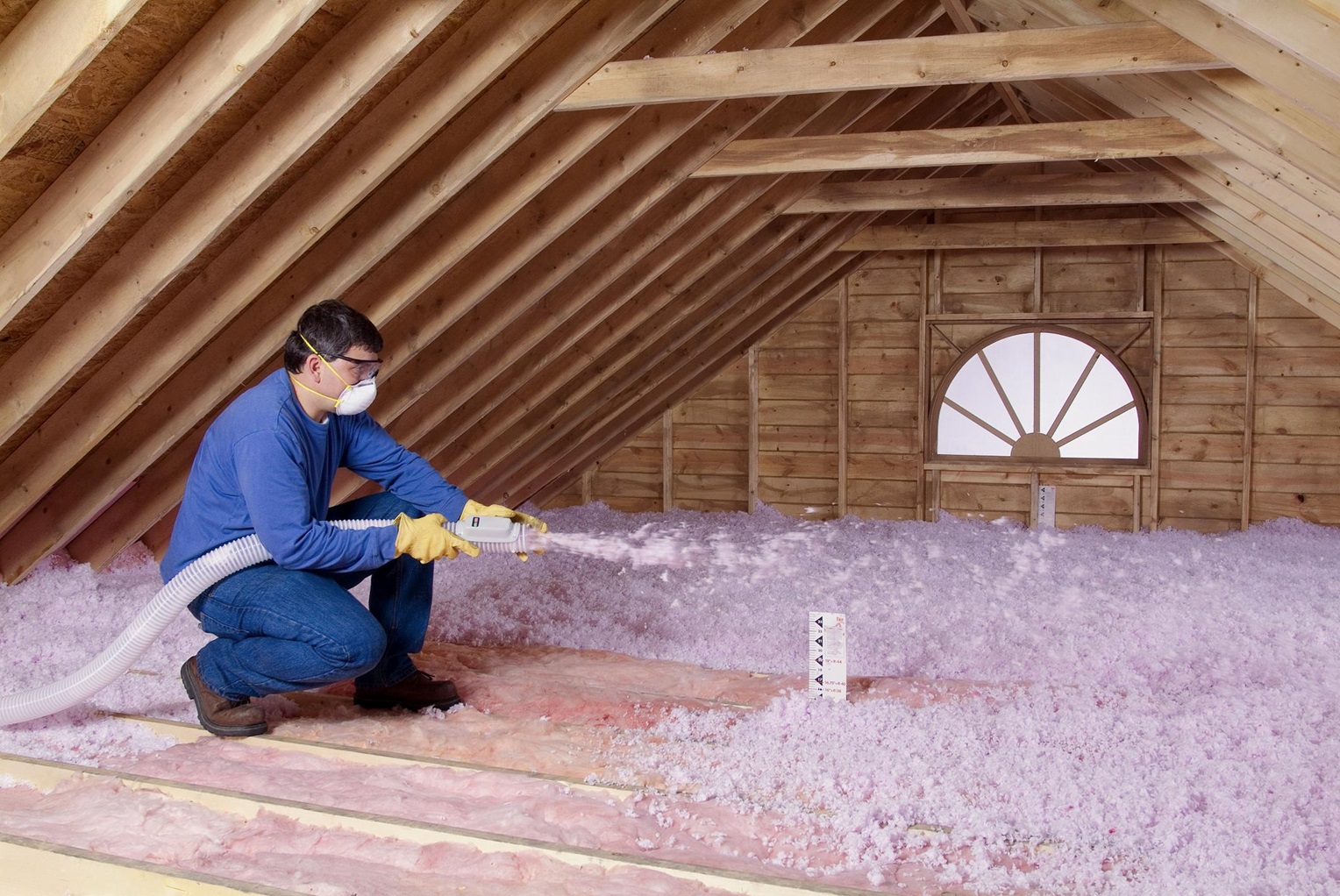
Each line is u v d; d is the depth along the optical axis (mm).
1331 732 2260
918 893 1565
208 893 1543
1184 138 2916
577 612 3486
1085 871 1627
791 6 2752
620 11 2279
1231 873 1617
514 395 3906
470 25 2158
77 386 2742
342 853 1685
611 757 2113
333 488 3717
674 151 3002
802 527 5324
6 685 2529
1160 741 2199
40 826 1768
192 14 1805
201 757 2105
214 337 2775
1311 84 2053
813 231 4480
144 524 3385
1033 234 4922
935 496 5504
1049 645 3066
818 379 5598
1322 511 5008
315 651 2121
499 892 1543
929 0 3473
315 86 2049
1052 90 3941
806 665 2846
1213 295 5062
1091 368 5301
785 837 1761
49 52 1692
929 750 2135
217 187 2174
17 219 2080
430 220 2688
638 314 3824
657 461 5801
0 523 2996
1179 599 3703
